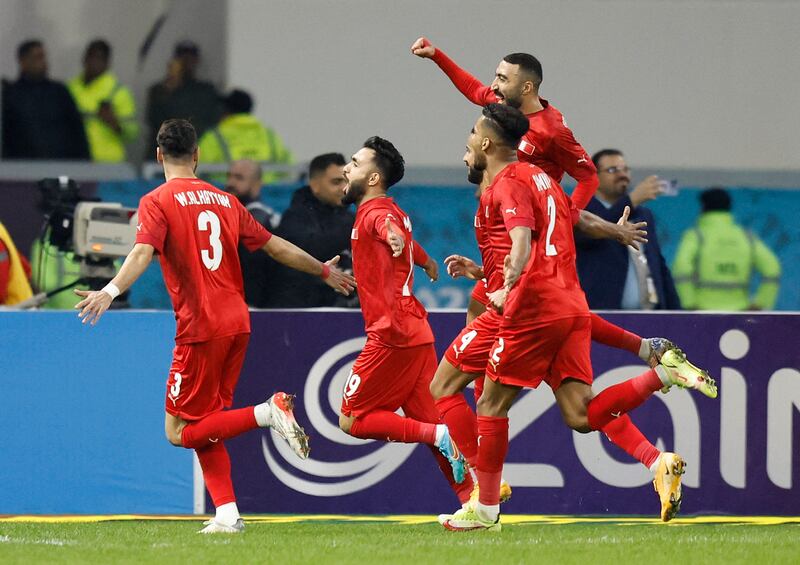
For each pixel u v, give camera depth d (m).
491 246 20.48
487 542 19.50
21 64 39.69
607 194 28.11
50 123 39.62
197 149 21.03
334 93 39.72
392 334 20.94
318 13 39.69
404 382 21.30
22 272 28.92
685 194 38.41
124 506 24.11
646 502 24.08
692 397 24.09
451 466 21.38
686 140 39.66
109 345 24.25
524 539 19.95
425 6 39.44
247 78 39.88
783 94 39.56
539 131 21.70
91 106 39.78
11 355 24.17
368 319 21.17
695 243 36.53
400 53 39.59
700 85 39.56
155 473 24.16
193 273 20.34
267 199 37.78
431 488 24.16
